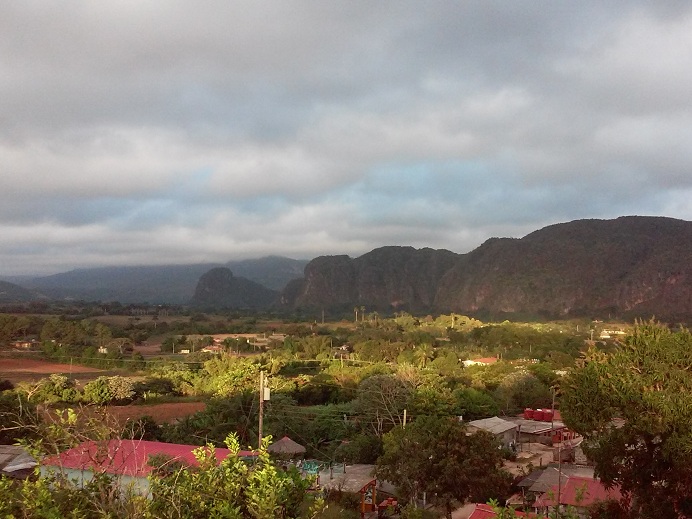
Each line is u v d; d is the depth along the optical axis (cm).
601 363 1021
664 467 942
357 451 2698
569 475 2152
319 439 3219
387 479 1662
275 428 3092
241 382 4284
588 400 999
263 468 600
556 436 3322
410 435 1714
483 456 1605
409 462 1614
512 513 566
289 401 3681
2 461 1631
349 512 1698
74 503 541
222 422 3066
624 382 946
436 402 3553
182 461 888
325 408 3716
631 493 1058
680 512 920
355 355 7112
